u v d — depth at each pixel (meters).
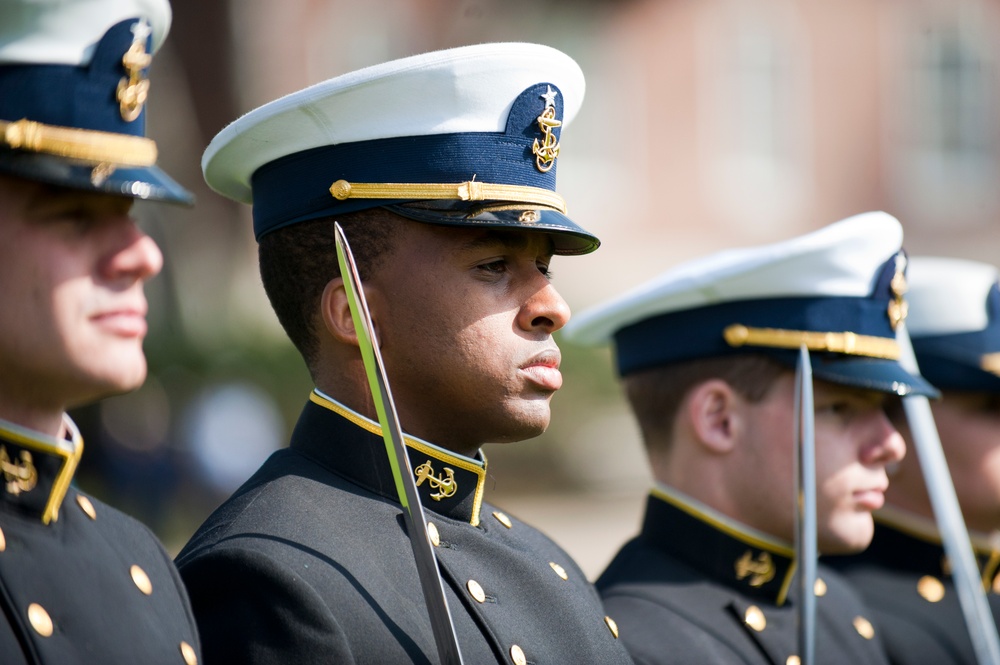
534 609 7.47
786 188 62.19
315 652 6.45
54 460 6.06
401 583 7.01
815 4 62.47
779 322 9.91
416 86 7.17
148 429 32.50
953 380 12.12
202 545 7.06
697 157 60.47
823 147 63.06
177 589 6.70
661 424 10.37
